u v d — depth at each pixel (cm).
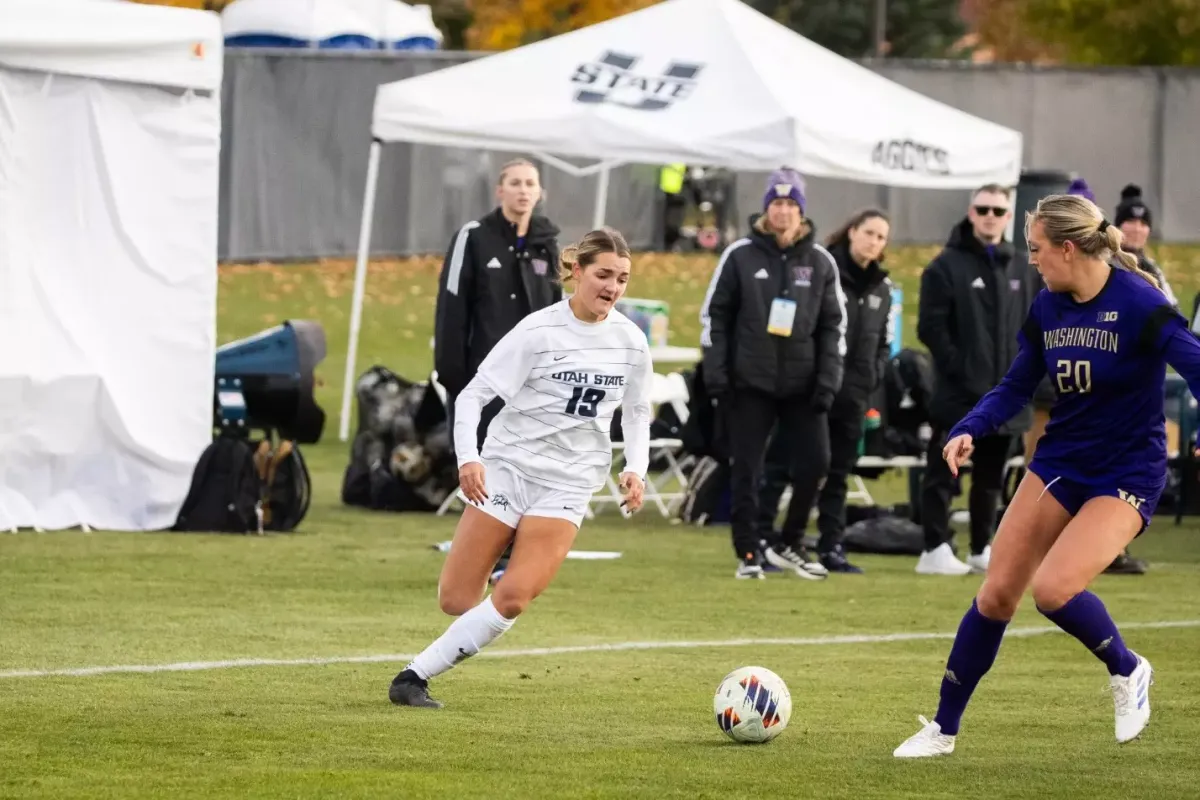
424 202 11006
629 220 11444
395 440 5375
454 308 3941
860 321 4350
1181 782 2145
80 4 4447
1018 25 14175
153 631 3192
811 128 5088
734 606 3753
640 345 2553
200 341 4684
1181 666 3108
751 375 4066
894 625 3541
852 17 15338
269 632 3225
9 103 4384
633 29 5631
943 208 11412
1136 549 4997
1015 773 2186
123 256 4594
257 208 10644
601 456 2566
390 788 2012
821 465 4188
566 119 5319
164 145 4644
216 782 2030
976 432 2342
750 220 4156
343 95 10744
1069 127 11225
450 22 14000
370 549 4444
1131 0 12962
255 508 4653
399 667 2897
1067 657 3189
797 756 2270
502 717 2497
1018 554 2288
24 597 3531
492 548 2553
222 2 11606
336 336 9144
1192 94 11281
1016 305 4353
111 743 2247
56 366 4478
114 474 4622
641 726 2459
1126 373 2242
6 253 4384
